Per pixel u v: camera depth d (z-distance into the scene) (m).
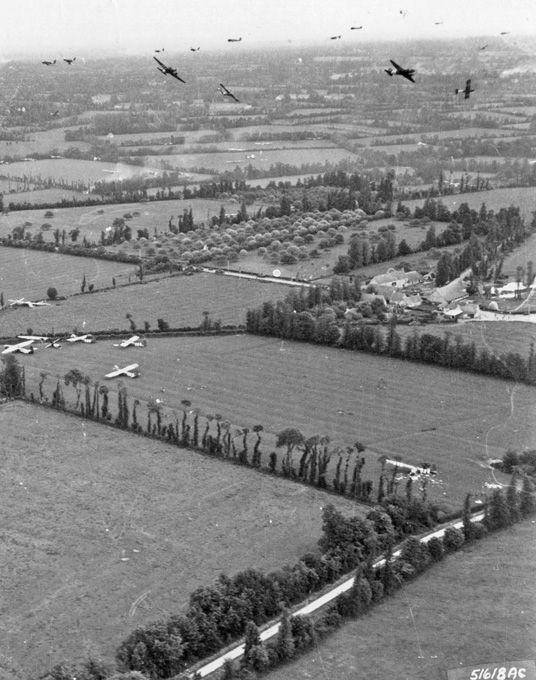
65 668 172.25
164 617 193.62
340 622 196.88
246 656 181.38
